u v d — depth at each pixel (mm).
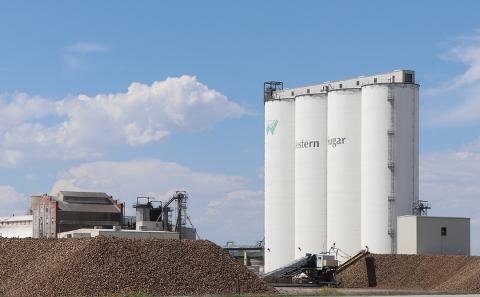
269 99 166625
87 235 137125
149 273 90125
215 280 92375
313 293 97938
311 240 151875
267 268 160875
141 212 161750
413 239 136375
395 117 145625
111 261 90438
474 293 104250
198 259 95125
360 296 94562
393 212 143625
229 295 87438
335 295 95062
